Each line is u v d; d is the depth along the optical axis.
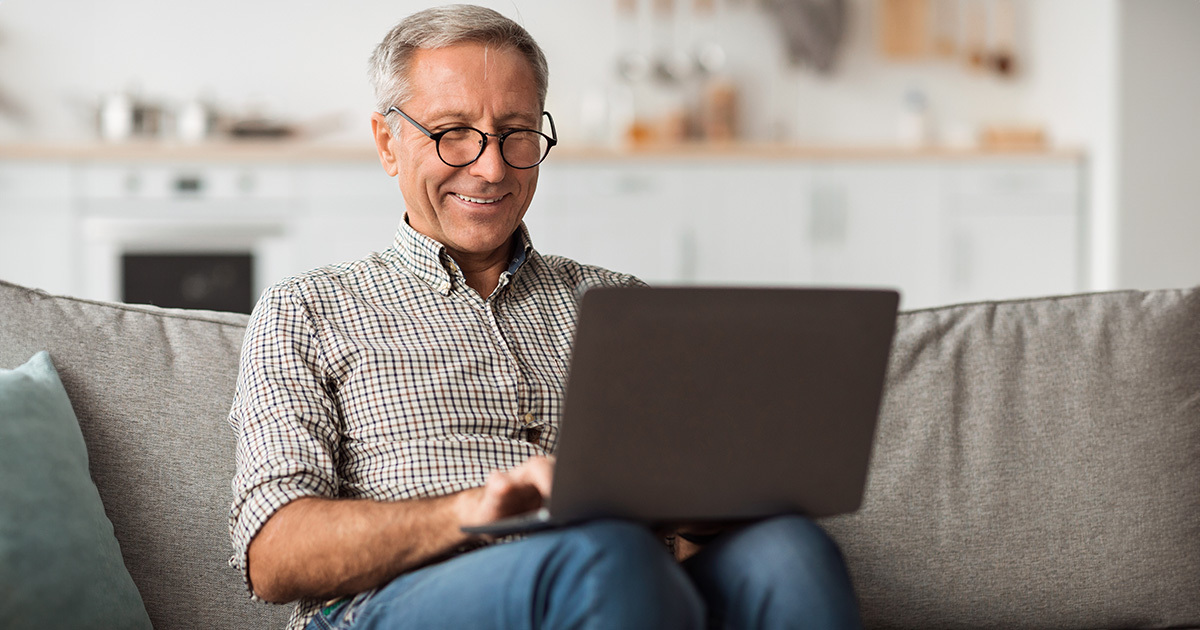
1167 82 4.60
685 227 4.73
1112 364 1.51
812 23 5.16
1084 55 4.81
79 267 4.43
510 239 1.45
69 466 1.25
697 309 0.91
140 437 1.38
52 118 4.94
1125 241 4.63
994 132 5.05
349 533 1.05
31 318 1.41
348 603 1.14
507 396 1.29
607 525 0.91
